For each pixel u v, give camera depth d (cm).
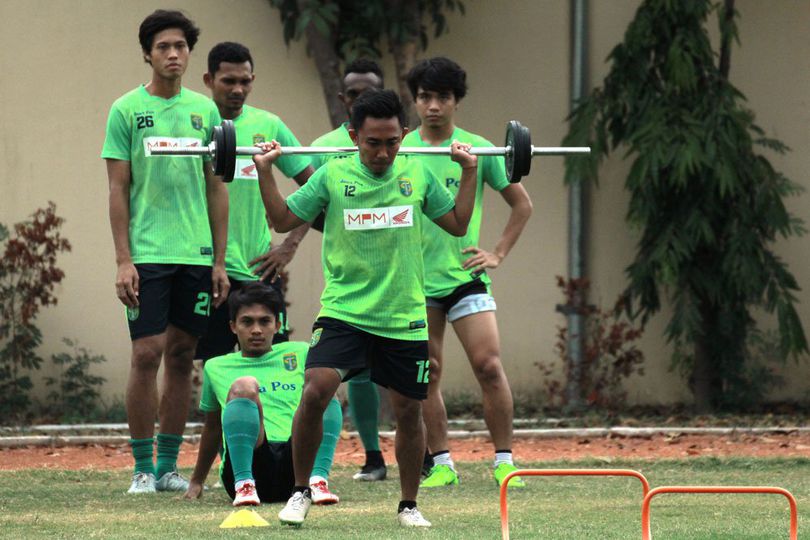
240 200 3114
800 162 5166
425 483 2978
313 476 2539
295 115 5041
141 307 2794
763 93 5162
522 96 5150
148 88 2862
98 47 4991
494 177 3047
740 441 4247
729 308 4909
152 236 2814
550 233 5162
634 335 4869
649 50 4928
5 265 4656
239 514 2183
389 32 4891
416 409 2139
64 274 4728
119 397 4947
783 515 2383
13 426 4531
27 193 4944
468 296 2997
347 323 2119
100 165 4988
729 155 4747
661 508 2497
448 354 5097
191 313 2866
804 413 4956
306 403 2103
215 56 3150
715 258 4916
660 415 4938
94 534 2058
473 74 5131
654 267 4838
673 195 4881
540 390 5119
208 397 2666
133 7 5006
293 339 5022
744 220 4859
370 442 3142
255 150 2245
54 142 4962
